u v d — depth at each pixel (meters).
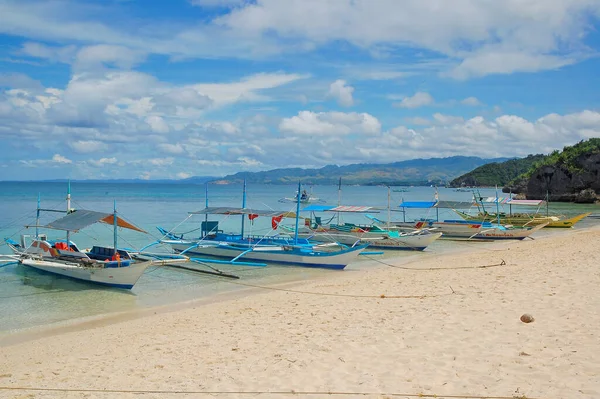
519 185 145.75
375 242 37.47
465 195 170.50
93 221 24.78
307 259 28.67
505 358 9.49
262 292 21.41
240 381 9.39
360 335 11.97
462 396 8.00
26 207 79.94
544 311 12.66
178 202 104.50
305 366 9.99
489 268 23.42
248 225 57.72
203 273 26.44
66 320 16.97
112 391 9.28
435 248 38.41
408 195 172.00
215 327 14.26
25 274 25.27
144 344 12.90
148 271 27.06
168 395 8.88
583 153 124.44
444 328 11.89
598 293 14.24
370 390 8.51
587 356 9.20
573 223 54.19
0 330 15.71
